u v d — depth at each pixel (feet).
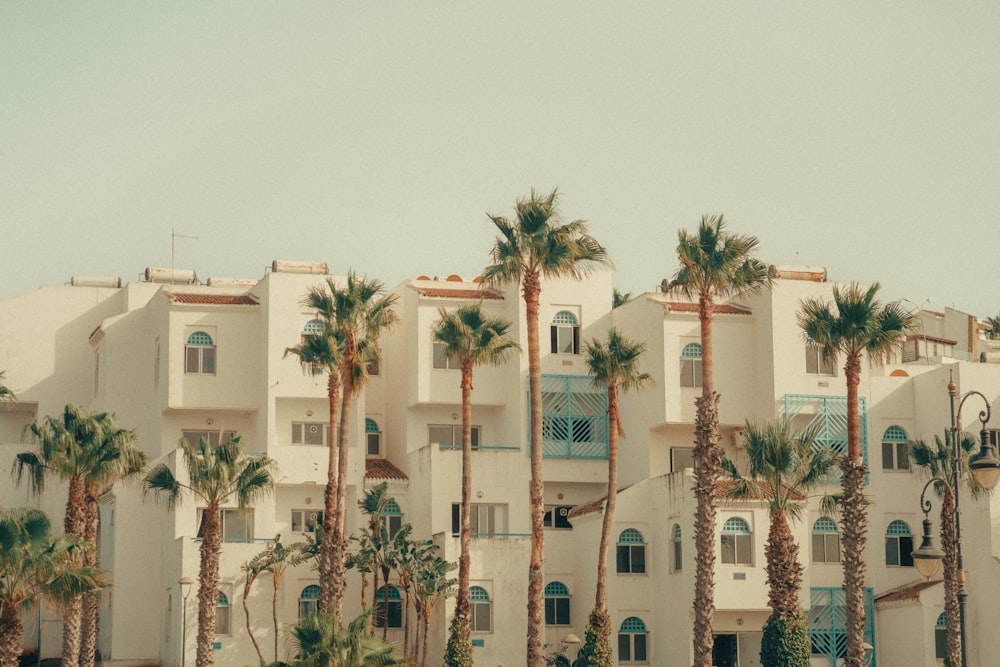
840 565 236.02
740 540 222.69
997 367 243.81
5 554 165.58
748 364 248.11
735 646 232.32
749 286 209.97
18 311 277.23
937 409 243.60
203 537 222.89
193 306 250.57
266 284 250.37
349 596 237.45
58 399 276.62
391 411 264.11
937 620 227.20
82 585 169.27
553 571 241.76
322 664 162.30
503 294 258.78
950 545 216.33
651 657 233.96
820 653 229.66
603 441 255.29
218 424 254.06
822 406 243.40
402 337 260.62
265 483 206.08
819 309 203.51
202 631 200.54
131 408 262.47
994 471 137.80
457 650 211.61
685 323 247.09
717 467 201.77
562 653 237.66
